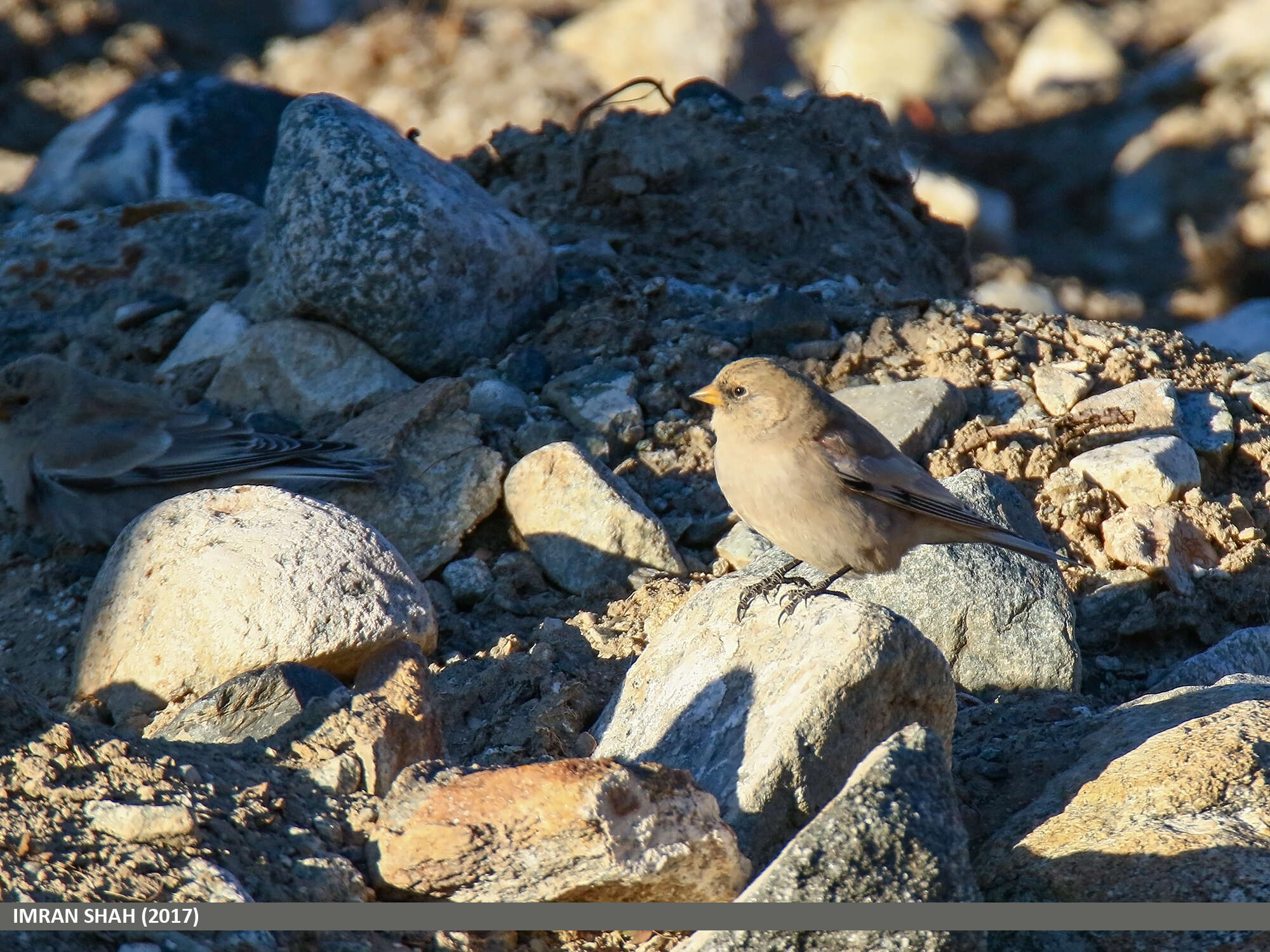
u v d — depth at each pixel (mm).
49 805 6621
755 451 8906
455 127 28109
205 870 6449
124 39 31062
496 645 10234
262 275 13945
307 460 11406
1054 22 37406
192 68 31672
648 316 14133
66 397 11570
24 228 15547
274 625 8945
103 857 6398
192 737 7992
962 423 12578
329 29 34375
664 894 6863
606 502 11109
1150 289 28047
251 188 17891
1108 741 8219
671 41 32062
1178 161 30797
